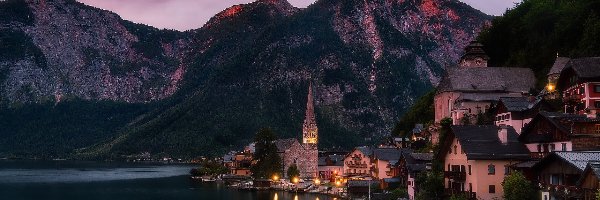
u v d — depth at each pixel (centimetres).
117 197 19475
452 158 10262
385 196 14625
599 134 8419
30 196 19975
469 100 15125
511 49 19450
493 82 15838
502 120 11850
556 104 11481
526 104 11588
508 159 9200
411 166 13225
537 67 17038
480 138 9600
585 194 6944
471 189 9362
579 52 14775
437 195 10475
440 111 16638
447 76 16400
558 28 17000
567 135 8500
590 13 15725
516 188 8238
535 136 9219
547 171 8106
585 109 10369
